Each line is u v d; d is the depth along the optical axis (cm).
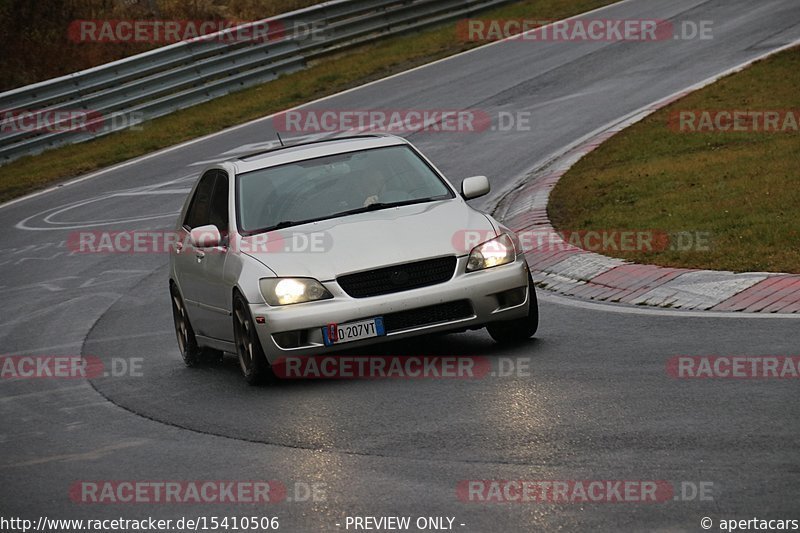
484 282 2641
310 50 9975
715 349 2498
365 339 2577
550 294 3434
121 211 6216
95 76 8675
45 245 5678
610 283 3372
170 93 9300
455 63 8962
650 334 2728
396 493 1805
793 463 1727
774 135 5131
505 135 6412
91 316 4222
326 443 2144
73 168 7694
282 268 2648
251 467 2062
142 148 7938
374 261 2609
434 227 2730
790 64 6488
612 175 4972
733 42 7706
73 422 2669
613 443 1928
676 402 2128
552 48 8812
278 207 2897
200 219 3200
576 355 2603
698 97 6222
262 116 8300
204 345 3192
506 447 1977
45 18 11156
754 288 2984
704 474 1723
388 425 2209
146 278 4778
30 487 2131
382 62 9456
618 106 6562
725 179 4472
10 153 8281
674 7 9594
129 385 3053
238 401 2623
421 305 2588
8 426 2730
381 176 2981
